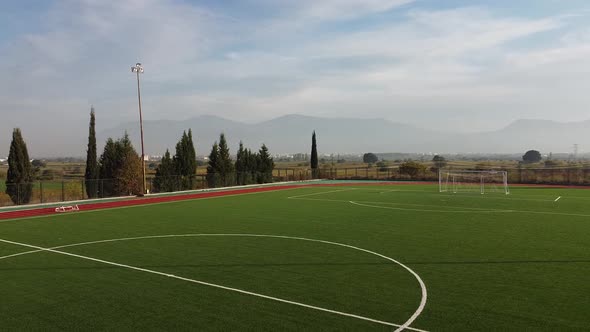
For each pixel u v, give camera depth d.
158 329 7.11
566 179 48.03
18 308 8.19
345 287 9.39
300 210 24.00
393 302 8.38
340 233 16.42
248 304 8.30
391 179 57.75
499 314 7.69
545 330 6.96
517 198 30.66
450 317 7.56
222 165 45.69
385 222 19.27
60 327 7.24
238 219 20.39
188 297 8.75
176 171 40.84
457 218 20.45
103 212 23.52
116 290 9.27
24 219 20.84
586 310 7.88
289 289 9.27
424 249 13.42
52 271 10.92
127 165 34.84
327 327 7.13
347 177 61.00
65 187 32.97
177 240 15.09
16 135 29.53
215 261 11.90
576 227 17.64
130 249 13.56
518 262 11.64
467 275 10.34
